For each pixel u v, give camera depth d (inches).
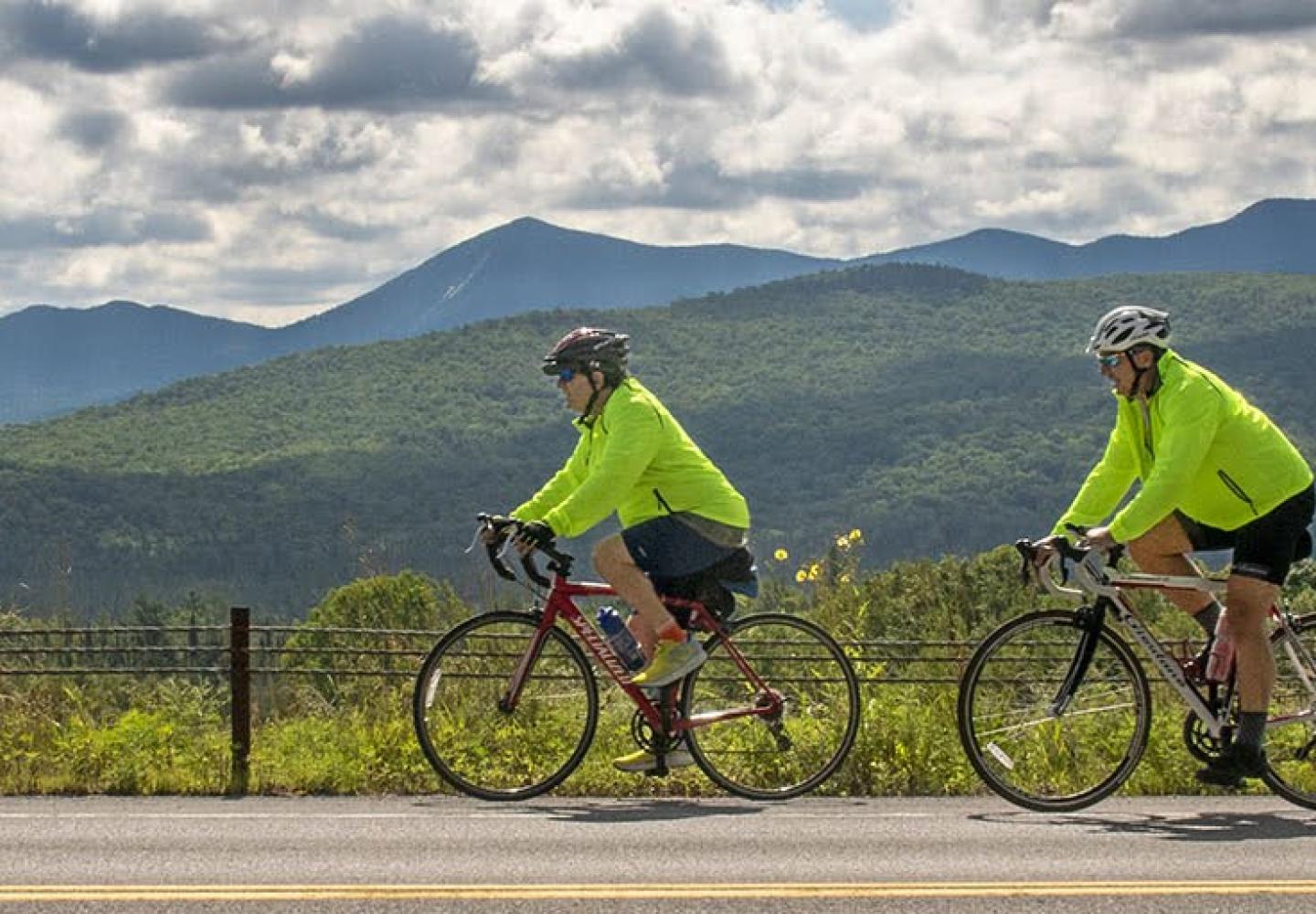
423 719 376.2
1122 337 341.1
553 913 249.0
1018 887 268.5
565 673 378.6
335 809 355.6
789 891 264.2
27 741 417.7
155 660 912.9
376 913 248.5
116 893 261.0
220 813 347.3
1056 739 359.9
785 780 382.0
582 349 369.1
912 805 365.4
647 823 334.6
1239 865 288.7
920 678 454.0
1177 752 393.4
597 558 371.6
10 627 512.1
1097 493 361.4
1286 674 360.2
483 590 474.9
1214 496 343.3
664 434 368.2
